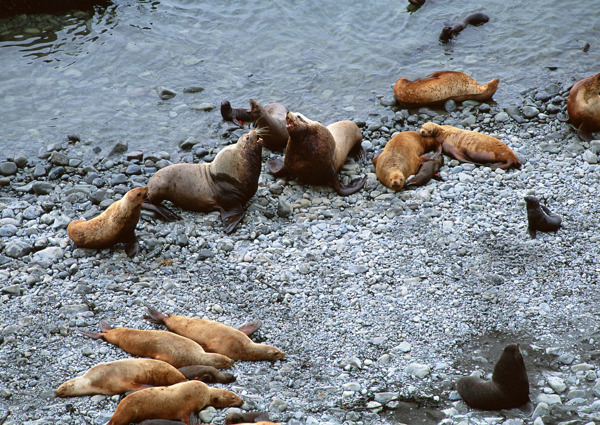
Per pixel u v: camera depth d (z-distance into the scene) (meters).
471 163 45.62
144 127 52.62
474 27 65.12
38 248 38.28
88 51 61.78
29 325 31.39
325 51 62.47
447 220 39.50
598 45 61.78
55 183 45.59
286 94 56.91
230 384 27.72
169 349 28.77
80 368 28.42
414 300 33.06
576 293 32.88
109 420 24.94
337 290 34.16
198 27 65.44
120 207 36.31
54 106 55.25
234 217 40.62
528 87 55.78
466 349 29.70
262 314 32.59
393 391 27.16
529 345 29.55
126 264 36.56
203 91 57.25
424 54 61.81
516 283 33.91
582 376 27.22
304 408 26.19
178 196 41.12
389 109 54.22
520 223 38.81
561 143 47.38
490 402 25.66
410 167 44.53
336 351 30.00
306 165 43.09
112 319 31.88
